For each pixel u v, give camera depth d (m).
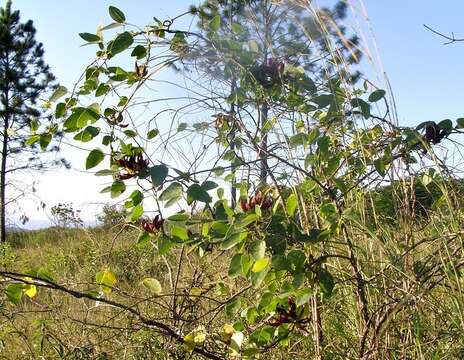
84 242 3.37
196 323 1.60
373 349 1.26
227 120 1.51
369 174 1.36
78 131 1.33
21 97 13.29
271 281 1.27
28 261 3.84
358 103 1.35
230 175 1.52
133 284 2.14
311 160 1.31
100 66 1.36
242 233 1.17
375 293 1.35
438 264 1.29
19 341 2.08
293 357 1.45
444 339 1.29
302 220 1.40
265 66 1.48
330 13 1.40
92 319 1.94
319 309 1.37
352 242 1.38
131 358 1.66
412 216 1.36
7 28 13.65
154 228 1.36
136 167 1.29
